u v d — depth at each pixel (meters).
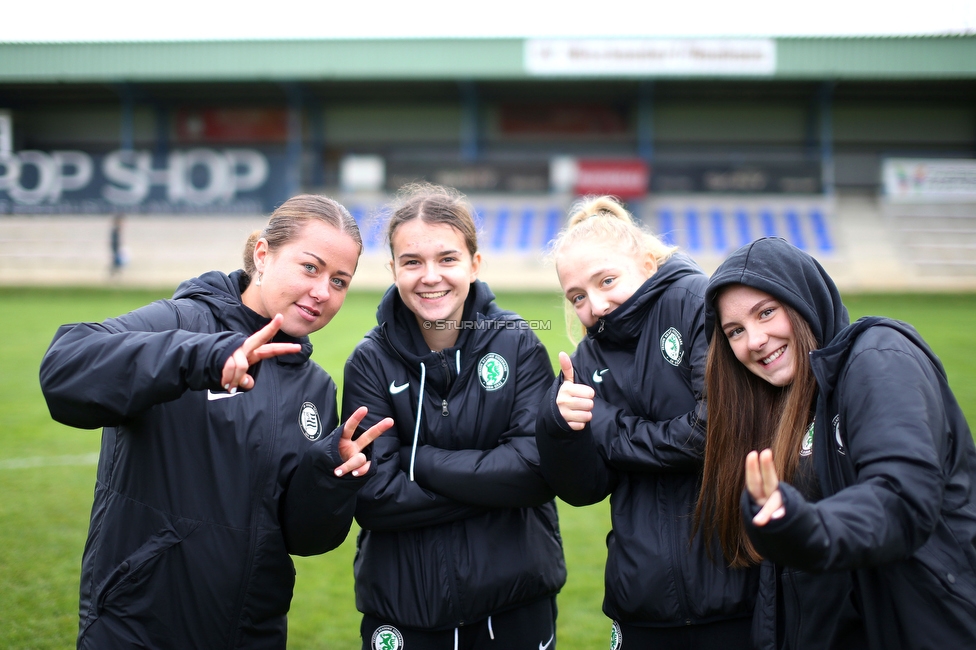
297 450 1.71
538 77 19.69
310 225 1.70
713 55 19.38
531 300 14.87
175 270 18.47
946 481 1.37
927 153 20.30
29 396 7.00
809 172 19.34
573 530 4.08
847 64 19.03
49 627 2.82
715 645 1.80
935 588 1.34
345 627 2.95
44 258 18.69
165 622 1.58
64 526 3.90
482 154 21.30
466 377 1.96
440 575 1.87
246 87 20.55
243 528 1.62
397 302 2.03
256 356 1.41
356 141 21.50
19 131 21.44
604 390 2.03
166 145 21.58
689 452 1.79
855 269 18.08
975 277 17.69
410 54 19.81
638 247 2.09
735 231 19.55
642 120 20.47
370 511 1.87
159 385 1.41
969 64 18.64
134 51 19.80
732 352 1.71
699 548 1.79
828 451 1.50
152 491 1.60
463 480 1.84
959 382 7.14
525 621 1.96
